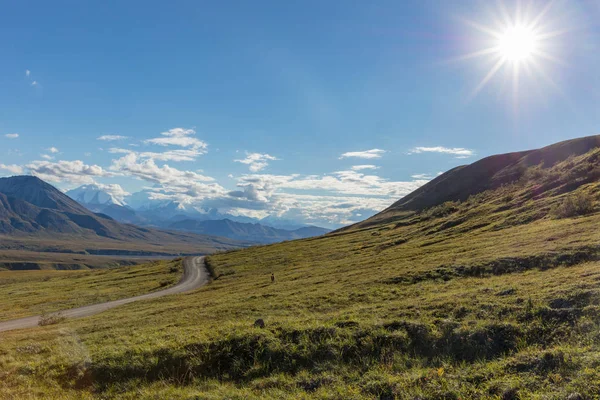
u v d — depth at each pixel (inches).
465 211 3316.9
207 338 701.9
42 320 1761.8
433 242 2269.9
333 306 1000.9
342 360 572.4
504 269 1072.8
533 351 483.5
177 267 4397.1
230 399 502.0
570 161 3666.3
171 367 636.1
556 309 580.7
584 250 1035.3
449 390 433.7
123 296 2812.5
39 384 646.5
